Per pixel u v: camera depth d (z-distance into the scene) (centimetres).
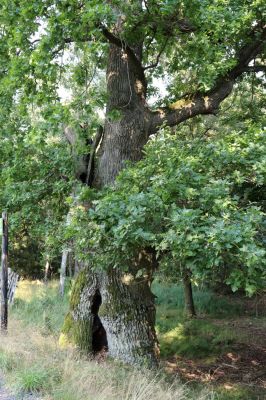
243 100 1110
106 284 782
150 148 641
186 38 781
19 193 902
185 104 848
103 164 815
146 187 587
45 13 638
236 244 417
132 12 687
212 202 489
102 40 703
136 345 766
